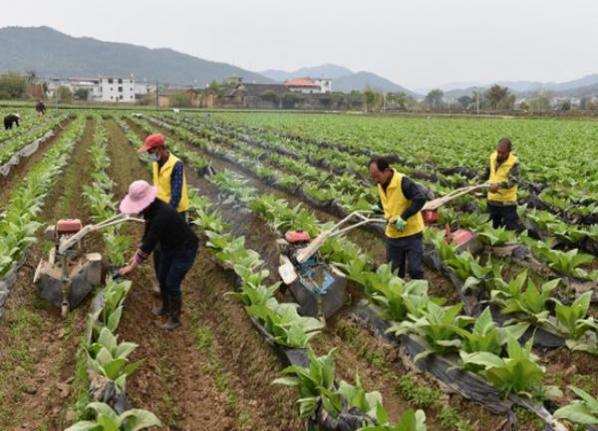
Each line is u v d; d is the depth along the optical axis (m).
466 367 5.62
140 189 6.94
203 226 10.48
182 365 7.14
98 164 17.91
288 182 15.32
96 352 5.87
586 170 16.42
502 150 9.73
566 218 12.34
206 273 9.64
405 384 6.22
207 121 43.12
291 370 5.41
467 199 12.96
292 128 35.56
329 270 7.75
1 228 9.19
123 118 48.34
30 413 5.98
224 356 7.28
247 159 19.61
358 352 7.06
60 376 6.57
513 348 5.12
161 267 7.70
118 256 8.80
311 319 6.57
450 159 19.42
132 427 4.87
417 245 7.71
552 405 5.27
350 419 4.83
